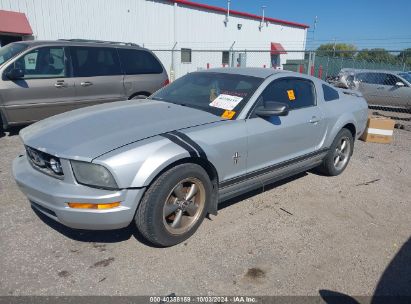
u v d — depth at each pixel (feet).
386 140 25.03
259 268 9.68
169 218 10.48
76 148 9.18
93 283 8.79
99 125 10.53
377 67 63.62
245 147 11.64
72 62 21.85
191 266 9.61
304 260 10.17
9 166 16.30
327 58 70.59
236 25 82.74
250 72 13.92
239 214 12.67
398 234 12.02
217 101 12.59
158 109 12.20
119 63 23.81
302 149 14.42
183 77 15.35
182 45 72.49
